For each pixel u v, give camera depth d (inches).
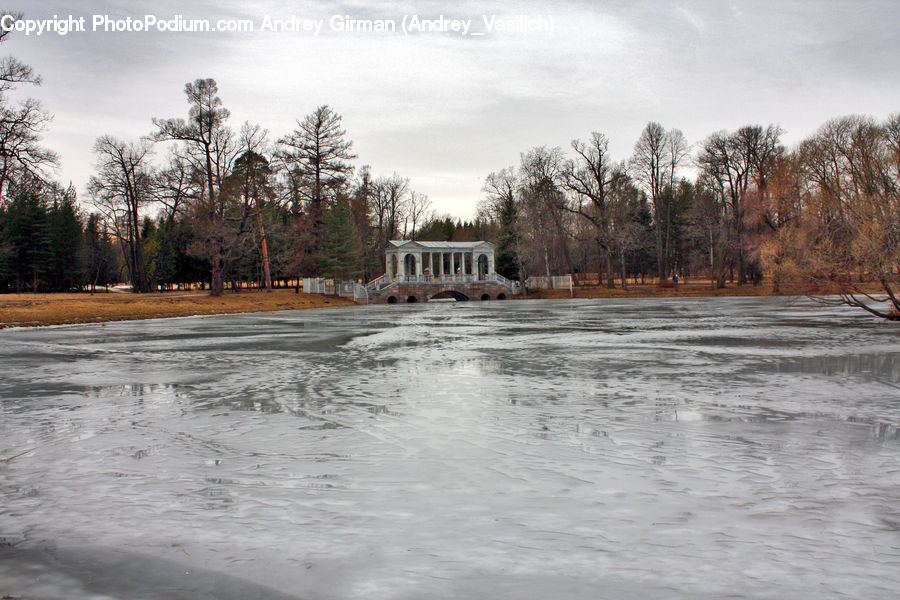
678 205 3981.3
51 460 363.9
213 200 2277.3
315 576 219.8
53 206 3513.8
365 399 542.9
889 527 258.7
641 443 392.8
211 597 205.6
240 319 1743.4
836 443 390.6
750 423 445.1
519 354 860.6
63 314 1609.3
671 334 1138.7
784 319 1496.1
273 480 325.1
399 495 300.7
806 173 2220.7
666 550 237.9
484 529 259.3
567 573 219.8
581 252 3545.8
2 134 1482.5
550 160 3211.1
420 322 1573.6
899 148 1690.5
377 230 4005.9
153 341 1083.3
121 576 221.1
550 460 357.1
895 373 669.3
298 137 2837.1
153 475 334.6
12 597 205.8
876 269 1269.7
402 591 208.4
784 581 213.2
